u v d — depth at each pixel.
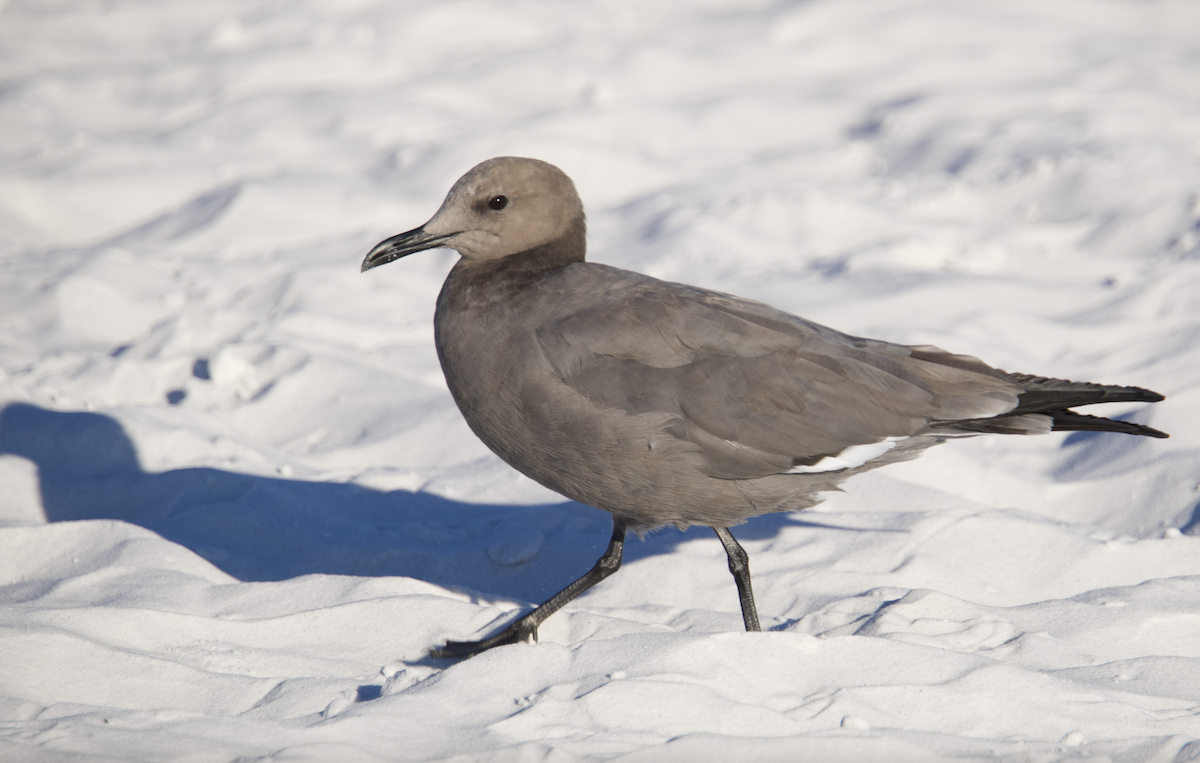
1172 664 7.02
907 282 13.79
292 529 9.30
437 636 7.38
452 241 8.29
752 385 7.44
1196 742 5.95
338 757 5.53
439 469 10.80
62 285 13.45
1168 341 12.33
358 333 13.37
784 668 6.59
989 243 15.08
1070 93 20.09
